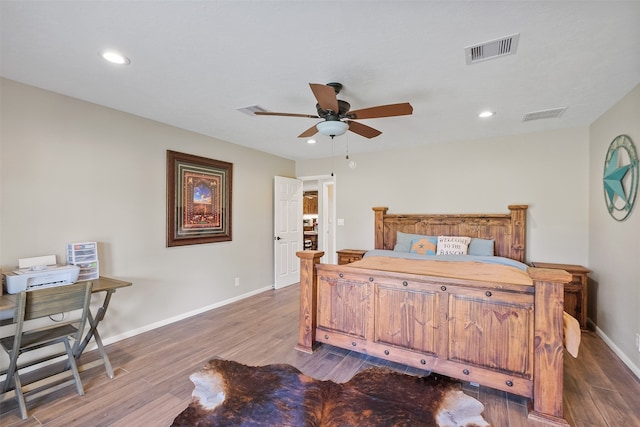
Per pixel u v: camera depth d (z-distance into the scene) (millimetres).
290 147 4738
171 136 3600
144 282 3326
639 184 2436
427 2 1510
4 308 1947
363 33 1776
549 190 3807
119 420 1897
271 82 2426
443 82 2412
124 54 2018
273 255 5258
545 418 1885
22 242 2459
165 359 2686
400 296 2463
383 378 2365
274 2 1511
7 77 2354
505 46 1909
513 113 3145
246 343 3020
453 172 4371
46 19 1644
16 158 2430
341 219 5320
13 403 2074
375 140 4289
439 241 4090
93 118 2896
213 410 1961
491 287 2121
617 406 2037
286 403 2033
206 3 1519
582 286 3332
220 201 4234
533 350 1975
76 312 2797
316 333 2867
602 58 2043
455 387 2242
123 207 3139
